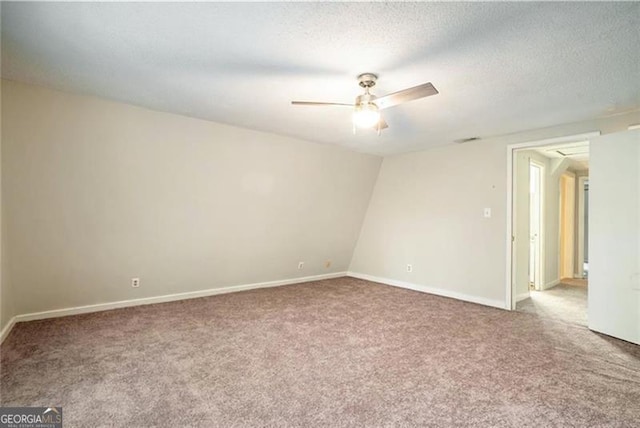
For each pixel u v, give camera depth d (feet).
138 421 5.74
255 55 6.83
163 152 10.94
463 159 14.57
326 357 8.46
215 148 11.88
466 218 14.46
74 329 10.24
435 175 15.62
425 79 7.88
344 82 8.09
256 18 5.55
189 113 10.48
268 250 15.99
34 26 5.79
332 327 10.81
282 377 7.38
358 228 19.27
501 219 13.33
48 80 8.10
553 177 18.17
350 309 12.95
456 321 11.51
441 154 15.40
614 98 9.05
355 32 5.95
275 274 17.12
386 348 9.08
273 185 14.24
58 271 10.77
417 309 12.99
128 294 12.76
